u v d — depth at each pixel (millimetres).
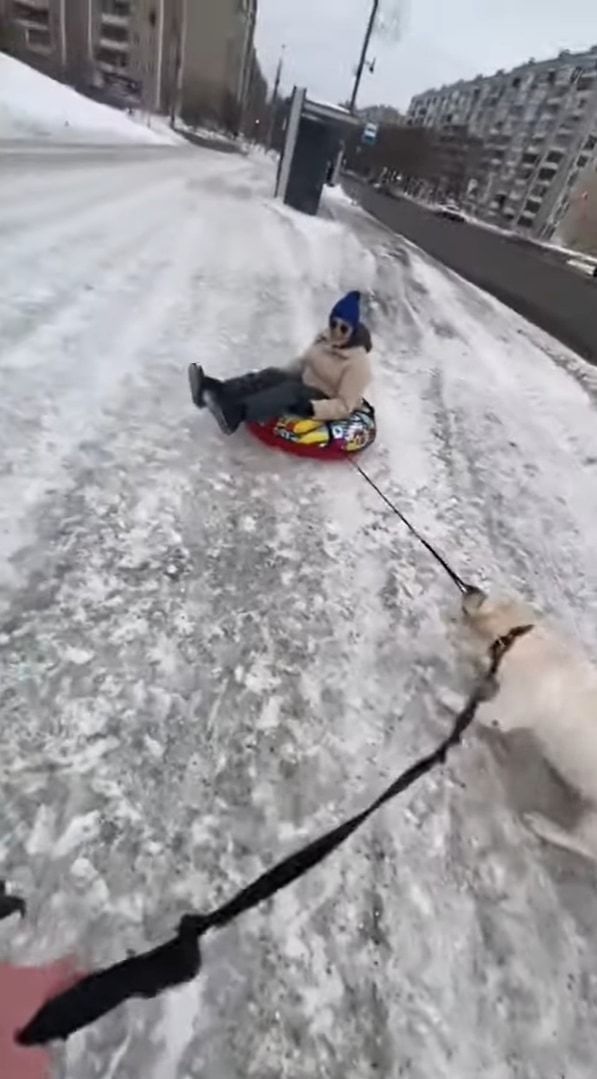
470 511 4289
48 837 1908
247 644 2762
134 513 3311
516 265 21469
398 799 2297
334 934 1879
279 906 1904
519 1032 1787
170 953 1739
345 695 2652
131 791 2086
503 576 3697
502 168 78375
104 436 3859
